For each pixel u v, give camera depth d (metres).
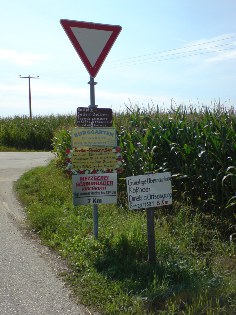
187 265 4.27
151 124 7.58
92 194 5.20
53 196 8.04
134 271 4.26
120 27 5.25
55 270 4.51
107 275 4.21
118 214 6.47
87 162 5.20
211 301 3.46
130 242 4.87
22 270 4.51
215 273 4.21
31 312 3.56
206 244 5.10
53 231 5.89
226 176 5.54
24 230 6.10
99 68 5.22
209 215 5.93
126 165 7.58
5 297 3.85
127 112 9.12
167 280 3.97
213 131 6.51
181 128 6.91
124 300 3.68
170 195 4.45
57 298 3.82
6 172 12.17
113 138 5.25
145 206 4.38
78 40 5.11
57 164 11.32
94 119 5.23
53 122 25.39
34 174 10.76
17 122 25.80
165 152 7.02
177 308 3.45
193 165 6.38
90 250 4.83
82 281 4.15
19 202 8.00
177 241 5.08
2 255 4.99
